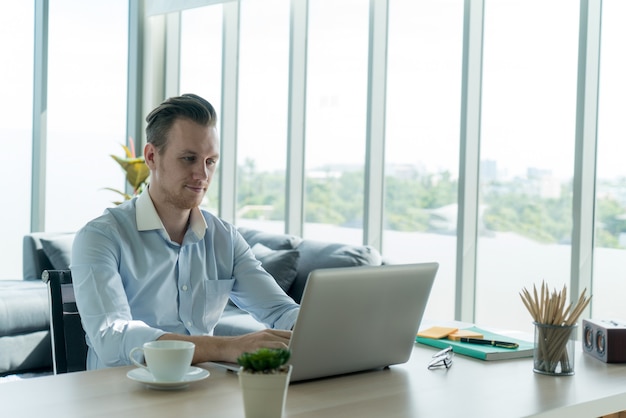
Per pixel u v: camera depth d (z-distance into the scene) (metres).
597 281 3.90
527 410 1.30
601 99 3.86
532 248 4.11
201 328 1.96
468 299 4.35
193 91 5.93
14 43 5.41
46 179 5.58
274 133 5.31
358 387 1.44
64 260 4.90
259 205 5.43
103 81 5.93
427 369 1.61
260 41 5.41
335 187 4.96
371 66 4.71
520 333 2.06
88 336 1.71
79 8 5.75
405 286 1.56
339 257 4.25
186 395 1.33
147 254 1.88
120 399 1.30
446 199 4.43
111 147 5.98
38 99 5.49
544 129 4.04
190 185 1.85
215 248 2.00
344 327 1.48
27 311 4.38
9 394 1.32
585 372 1.62
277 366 1.16
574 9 3.91
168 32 6.10
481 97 4.31
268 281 2.00
